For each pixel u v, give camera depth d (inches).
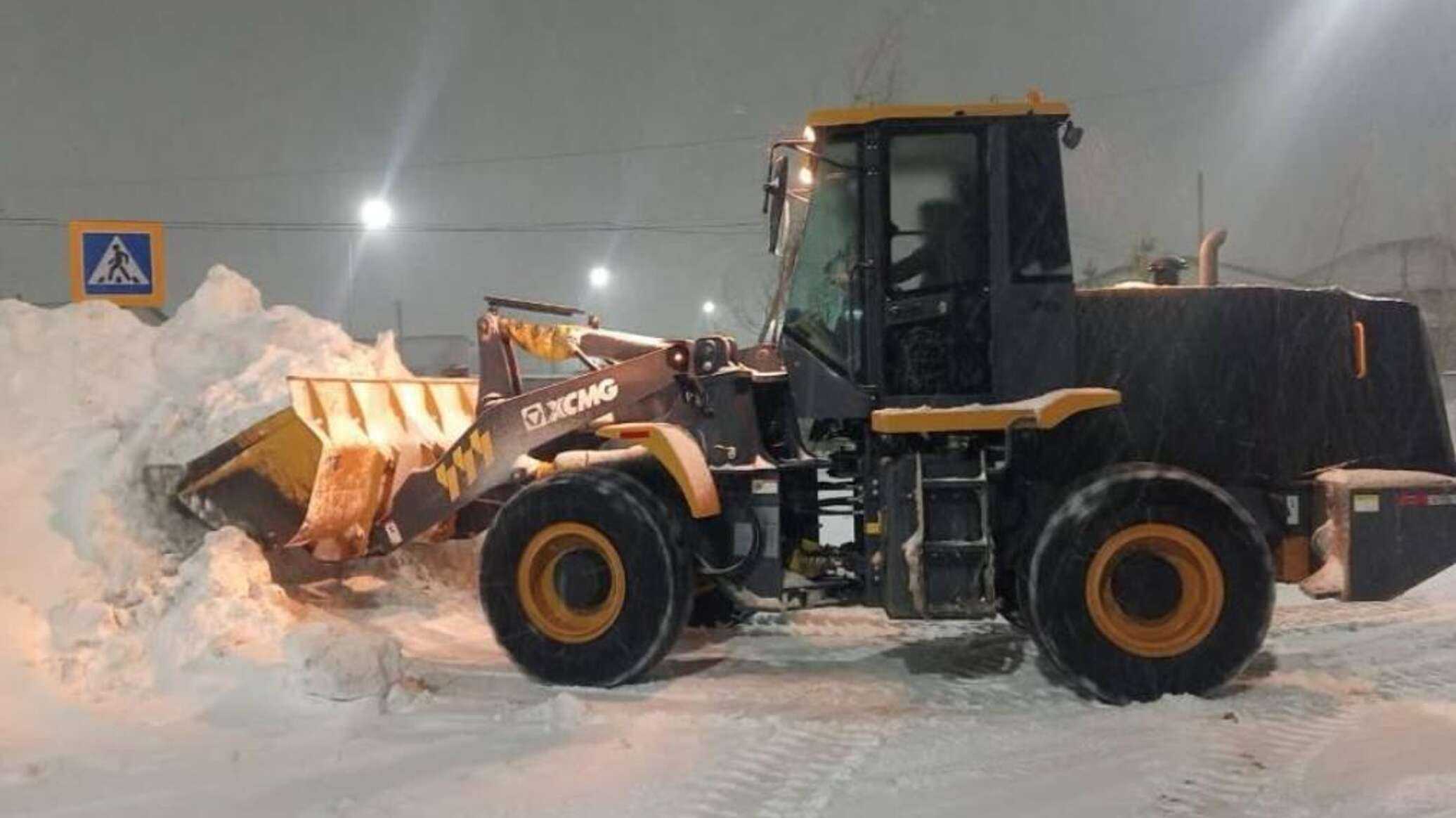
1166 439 263.9
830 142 262.7
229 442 280.4
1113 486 240.5
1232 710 234.1
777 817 185.6
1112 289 265.9
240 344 319.9
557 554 262.2
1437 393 272.5
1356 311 268.7
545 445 291.0
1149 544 241.8
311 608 294.4
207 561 268.7
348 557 299.1
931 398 258.4
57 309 326.3
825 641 304.0
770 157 279.3
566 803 191.5
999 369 256.5
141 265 400.2
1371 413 267.6
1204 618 241.1
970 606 245.8
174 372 312.3
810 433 274.5
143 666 252.2
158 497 285.4
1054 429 263.4
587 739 222.5
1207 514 239.8
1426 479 253.6
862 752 214.8
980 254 259.1
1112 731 223.5
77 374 303.4
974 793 194.2
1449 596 348.8
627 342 295.7
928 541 247.3
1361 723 223.6
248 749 217.9
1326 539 254.4
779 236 286.5
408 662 278.4
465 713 239.1
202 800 193.6
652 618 254.5
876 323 258.8
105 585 265.6
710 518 264.4
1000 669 274.8
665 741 221.1
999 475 255.9
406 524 291.1
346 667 240.4
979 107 257.3
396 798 193.5
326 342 325.7
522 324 304.7
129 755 214.8
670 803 191.3
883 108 257.1
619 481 259.9
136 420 298.5
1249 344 265.0
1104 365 263.0
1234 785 193.5
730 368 269.1
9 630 245.0
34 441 287.3
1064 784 196.2
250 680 242.5
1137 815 182.1
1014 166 257.6
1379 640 292.0
